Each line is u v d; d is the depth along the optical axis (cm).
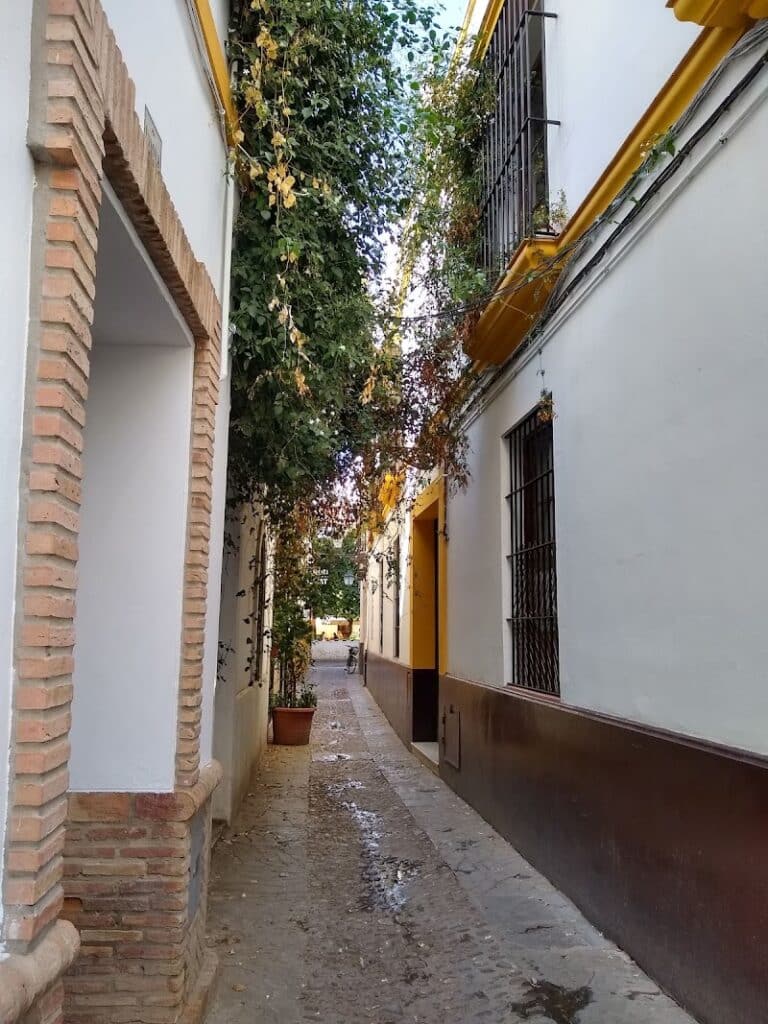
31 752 185
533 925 464
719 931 332
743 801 317
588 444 492
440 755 921
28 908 181
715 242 353
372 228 591
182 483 370
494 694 684
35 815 183
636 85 443
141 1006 329
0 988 162
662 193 399
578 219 507
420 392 736
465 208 723
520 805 607
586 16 516
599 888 453
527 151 615
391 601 1455
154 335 365
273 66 472
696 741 358
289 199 429
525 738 596
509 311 605
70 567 204
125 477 367
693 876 353
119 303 334
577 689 502
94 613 357
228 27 464
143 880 338
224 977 399
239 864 580
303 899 516
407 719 1154
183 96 342
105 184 258
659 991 378
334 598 1263
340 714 1562
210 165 405
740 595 329
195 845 371
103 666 355
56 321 196
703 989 343
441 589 938
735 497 334
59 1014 196
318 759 1058
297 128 484
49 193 199
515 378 650
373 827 707
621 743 426
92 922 335
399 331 684
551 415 559
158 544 364
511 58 663
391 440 724
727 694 338
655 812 388
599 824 454
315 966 420
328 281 551
